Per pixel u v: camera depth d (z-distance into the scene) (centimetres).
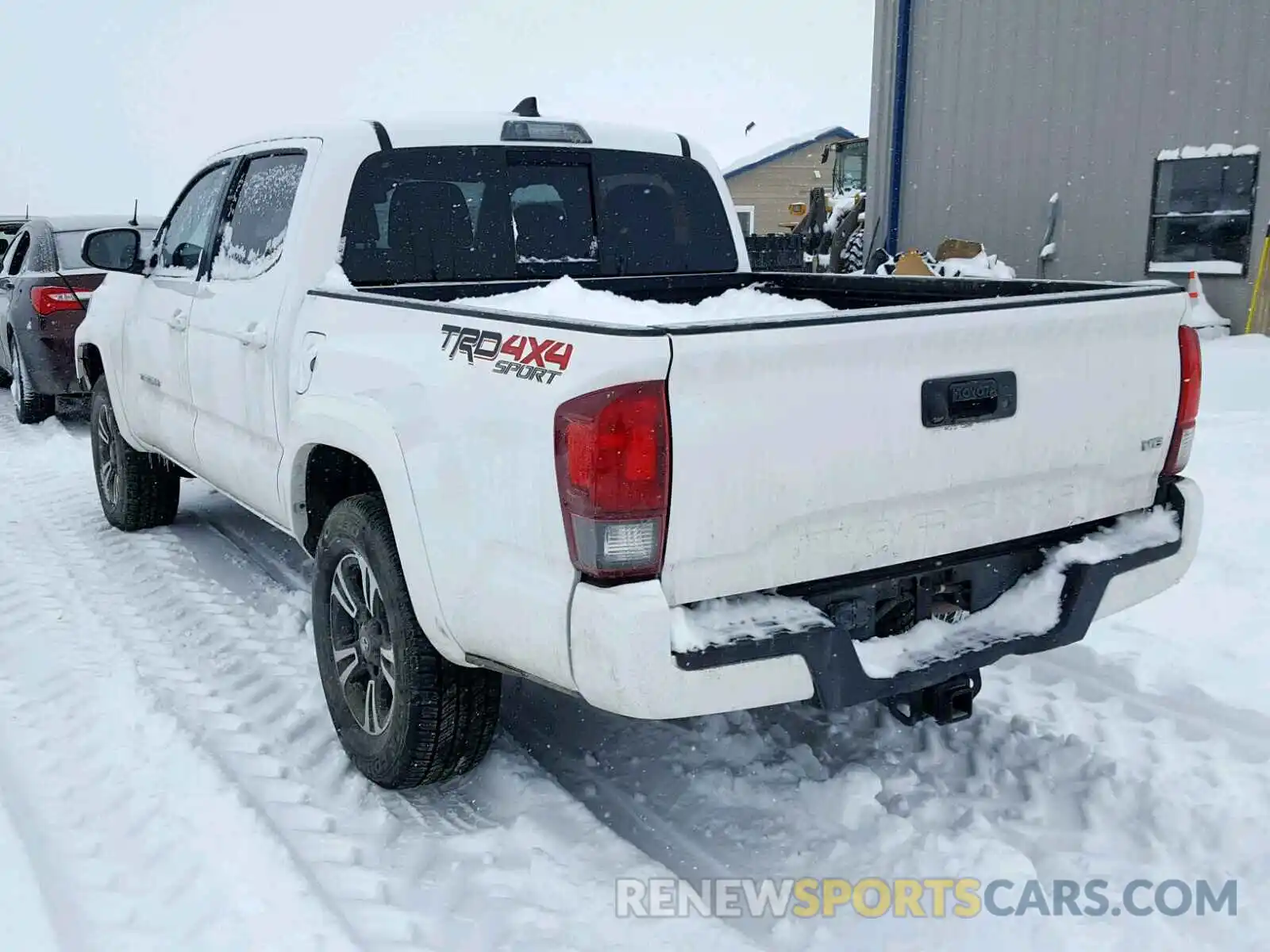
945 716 298
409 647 316
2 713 381
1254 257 1130
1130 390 315
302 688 409
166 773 341
